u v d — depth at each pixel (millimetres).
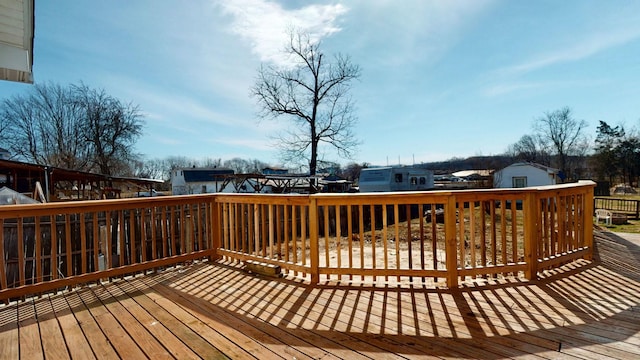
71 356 1905
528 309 2465
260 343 2021
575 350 1852
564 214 3582
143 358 1863
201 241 4215
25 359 1879
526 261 3152
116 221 5414
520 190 3139
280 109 20844
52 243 2990
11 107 23391
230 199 4039
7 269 4383
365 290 2969
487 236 6930
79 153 25672
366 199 3088
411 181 18391
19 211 2789
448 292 2850
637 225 9414
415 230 8391
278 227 3508
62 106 25141
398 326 2227
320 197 3170
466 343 1968
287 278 3391
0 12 3518
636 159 28812
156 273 3641
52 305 2723
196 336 2131
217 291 3033
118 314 2520
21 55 4098
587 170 32344
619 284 3016
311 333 2150
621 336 2016
